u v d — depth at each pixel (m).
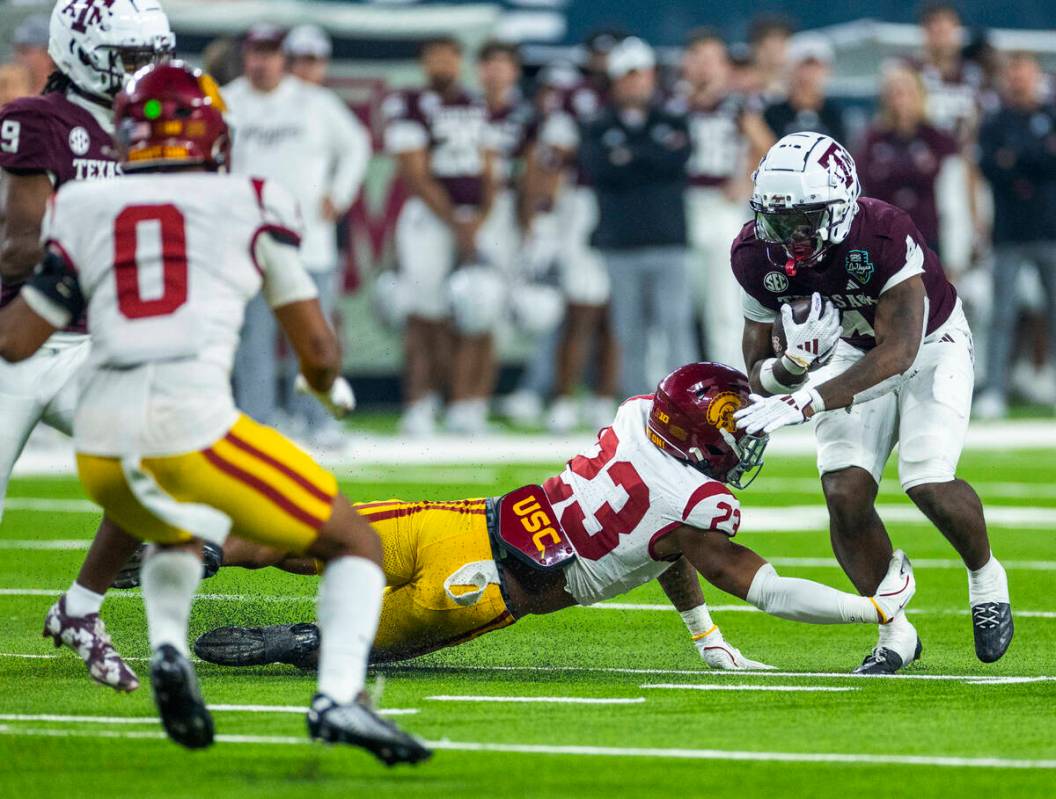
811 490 39.31
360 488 37.06
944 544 31.36
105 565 18.05
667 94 47.06
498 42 48.47
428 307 49.22
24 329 15.22
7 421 19.61
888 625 20.30
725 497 19.00
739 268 20.61
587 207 50.94
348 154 43.81
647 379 48.38
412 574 19.58
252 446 14.80
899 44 64.31
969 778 14.77
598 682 19.28
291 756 15.52
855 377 19.44
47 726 16.69
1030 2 70.00
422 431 49.62
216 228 14.96
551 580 19.53
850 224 19.78
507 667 20.28
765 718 17.27
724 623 23.86
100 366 14.88
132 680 17.98
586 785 14.52
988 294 57.09
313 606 21.89
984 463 44.09
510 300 51.53
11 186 19.86
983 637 20.28
